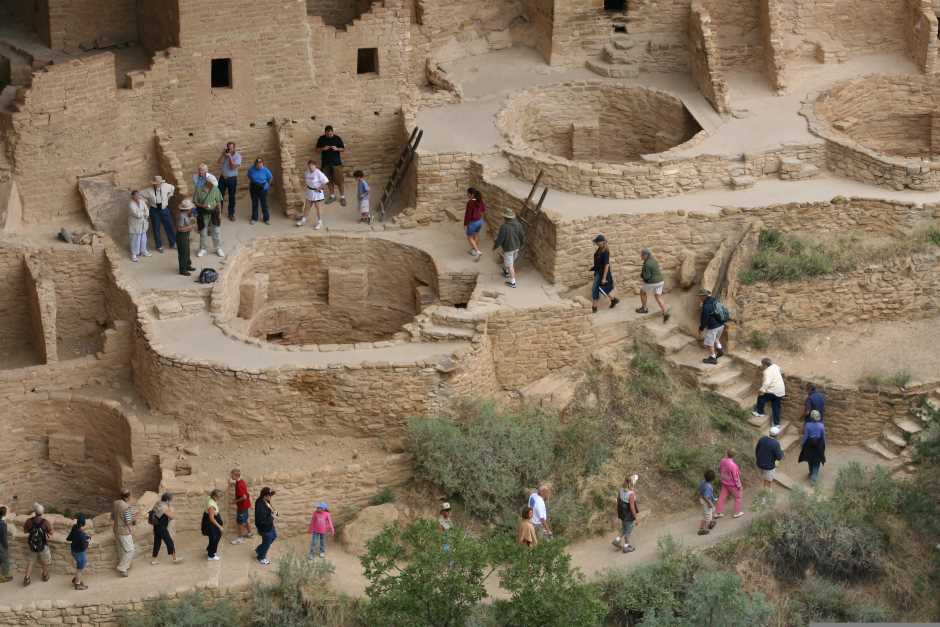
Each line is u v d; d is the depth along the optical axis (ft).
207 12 219.82
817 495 195.31
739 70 247.91
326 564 185.57
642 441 202.90
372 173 236.43
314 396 197.98
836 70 248.32
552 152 247.50
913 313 217.77
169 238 216.33
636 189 220.23
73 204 216.13
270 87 226.99
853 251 216.33
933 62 246.68
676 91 243.19
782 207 218.79
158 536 186.60
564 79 246.88
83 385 205.87
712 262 214.90
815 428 197.67
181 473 196.65
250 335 216.74
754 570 192.24
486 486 193.88
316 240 221.05
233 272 214.28
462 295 216.13
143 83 218.18
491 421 197.67
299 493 193.47
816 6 248.93
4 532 185.57
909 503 198.08
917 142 250.78
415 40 242.99
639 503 198.08
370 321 224.12
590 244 212.64
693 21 244.42
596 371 207.72
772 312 214.48
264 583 185.37
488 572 190.60
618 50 248.32
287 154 226.38
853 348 213.46
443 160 223.51
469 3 248.73
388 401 198.39
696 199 221.05
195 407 199.11
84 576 186.91
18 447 205.05
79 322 213.46
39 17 232.32
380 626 174.29
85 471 205.87
